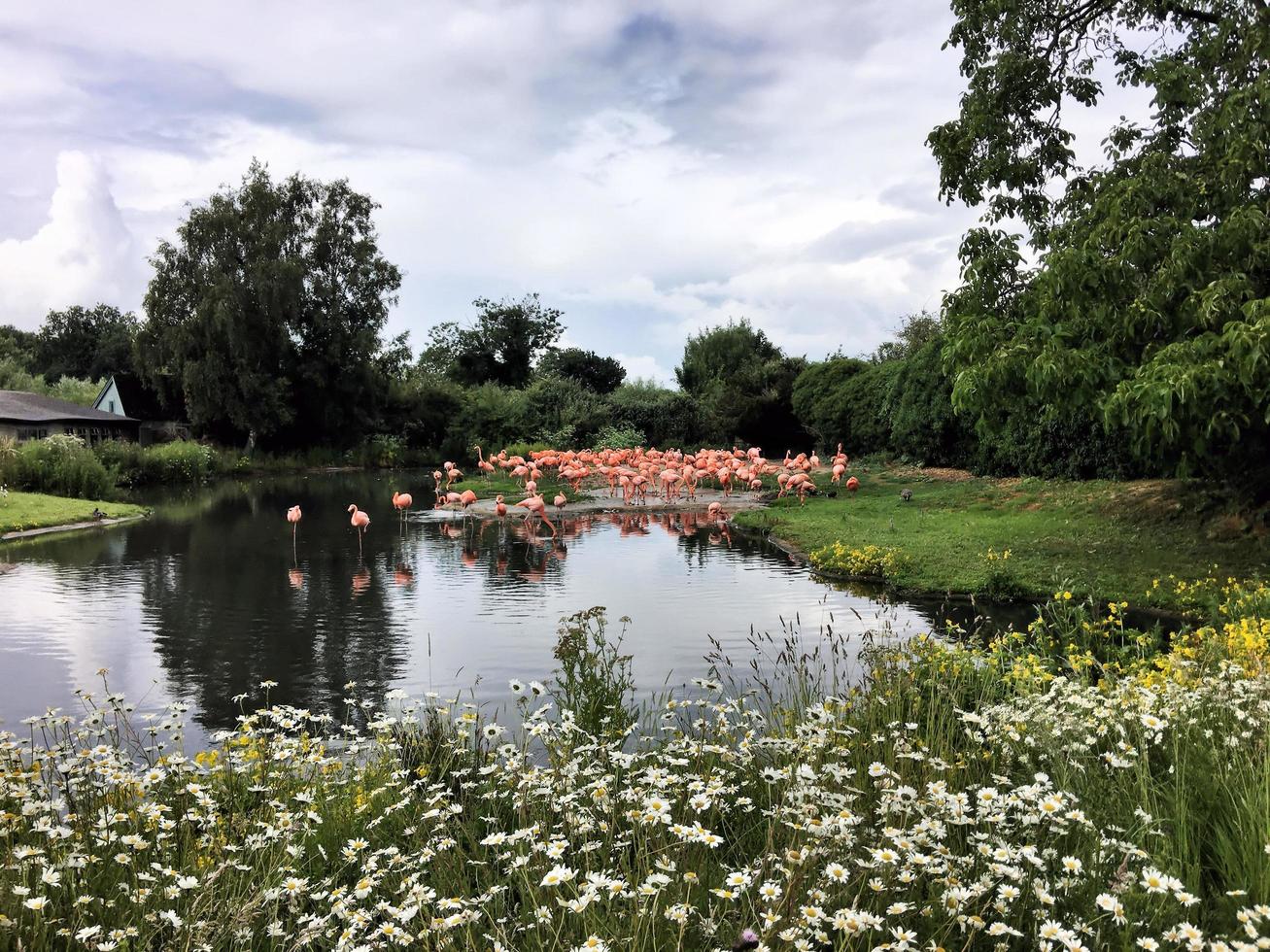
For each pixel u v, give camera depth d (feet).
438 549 51.60
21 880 9.63
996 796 9.82
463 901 8.73
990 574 34.78
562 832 10.95
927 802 9.91
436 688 23.63
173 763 13.69
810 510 63.77
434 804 12.14
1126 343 32.07
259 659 27.09
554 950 8.16
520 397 146.20
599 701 17.52
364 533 58.95
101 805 12.27
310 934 8.53
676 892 8.91
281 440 143.74
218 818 11.78
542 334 197.26
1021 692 15.52
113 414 141.79
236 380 132.26
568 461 91.76
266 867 10.42
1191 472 40.19
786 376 126.21
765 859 9.21
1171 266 28.84
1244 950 6.59
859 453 100.07
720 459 96.94
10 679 25.09
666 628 30.27
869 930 7.56
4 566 45.78
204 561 47.14
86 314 259.39
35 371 247.09
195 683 24.63
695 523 63.82
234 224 133.59
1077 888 8.33
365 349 142.41
